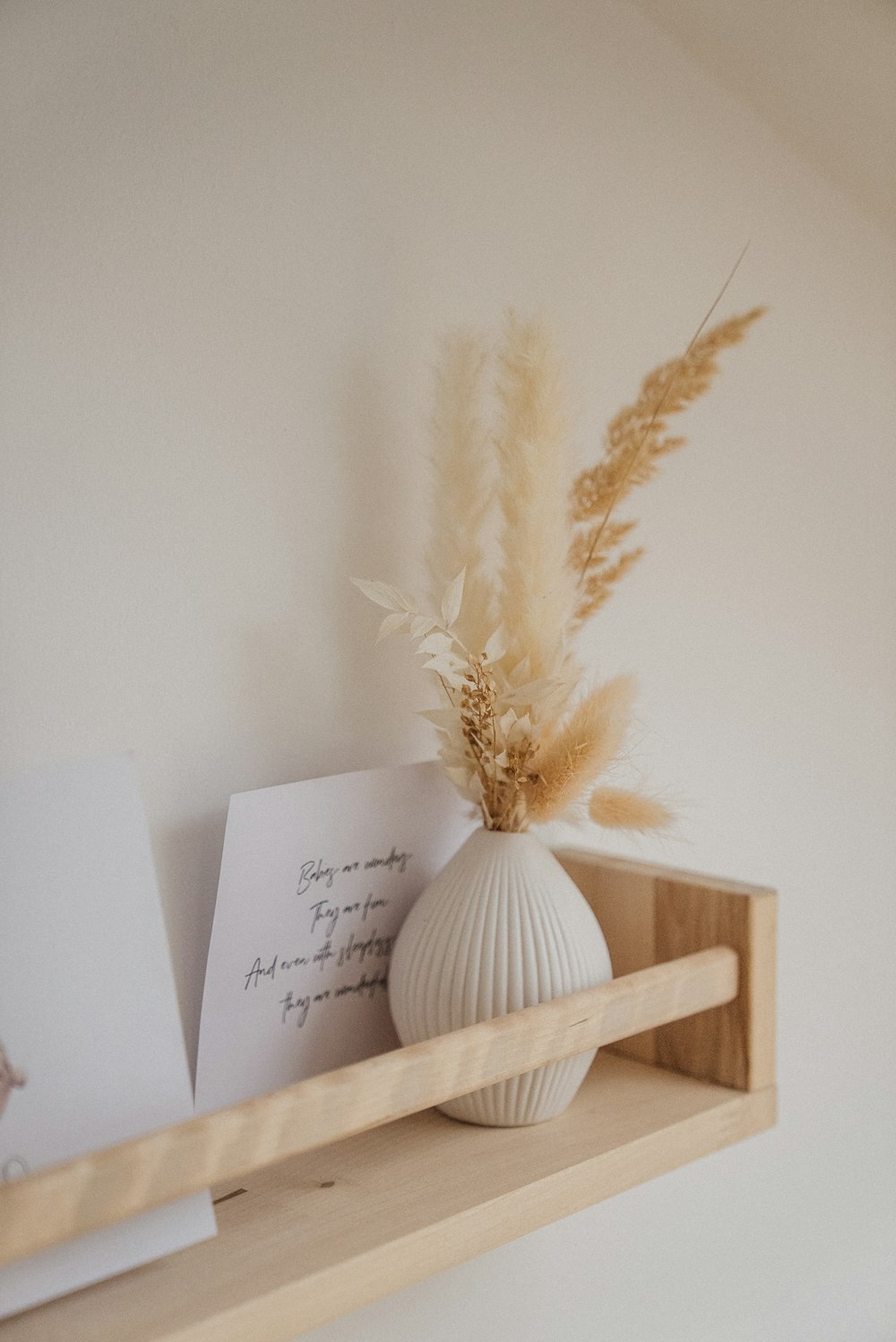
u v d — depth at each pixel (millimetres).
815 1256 844
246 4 502
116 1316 363
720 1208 764
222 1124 359
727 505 755
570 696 517
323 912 502
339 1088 389
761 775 787
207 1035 462
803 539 817
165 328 475
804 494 817
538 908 494
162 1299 372
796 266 805
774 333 789
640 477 599
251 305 503
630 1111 529
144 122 467
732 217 756
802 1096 830
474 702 499
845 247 846
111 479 459
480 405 596
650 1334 712
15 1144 365
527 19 626
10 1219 313
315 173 528
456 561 533
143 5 467
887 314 888
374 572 553
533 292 631
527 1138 499
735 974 544
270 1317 373
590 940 507
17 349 432
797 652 814
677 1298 731
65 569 446
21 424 433
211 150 489
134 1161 339
